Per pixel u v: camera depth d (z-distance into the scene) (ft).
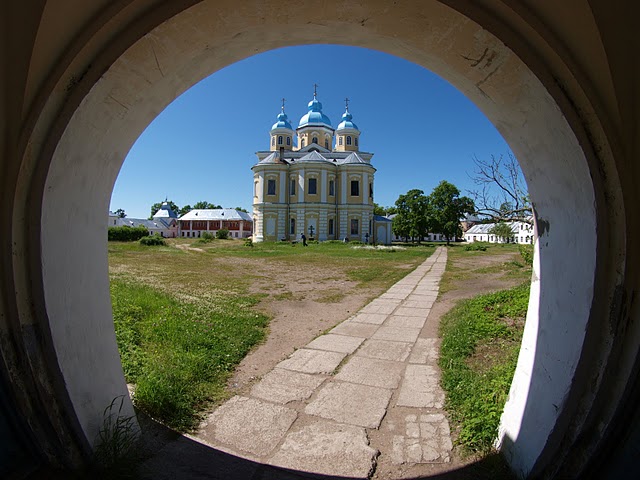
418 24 7.85
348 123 158.51
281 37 9.15
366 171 134.10
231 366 15.53
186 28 7.46
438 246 141.08
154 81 8.37
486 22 6.80
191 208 317.63
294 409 11.96
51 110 6.81
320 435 10.45
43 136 6.87
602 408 6.48
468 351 16.43
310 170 131.85
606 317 6.57
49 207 7.27
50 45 6.37
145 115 9.21
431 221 160.35
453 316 23.35
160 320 19.24
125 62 7.27
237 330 20.22
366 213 134.31
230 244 125.59
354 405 12.26
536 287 9.11
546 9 6.27
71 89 6.93
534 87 7.12
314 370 15.35
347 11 7.87
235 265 61.52
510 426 9.02
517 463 8.19
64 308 7.73
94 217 8.83
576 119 6.65
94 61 6.94
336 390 13.41
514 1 6.38
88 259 8.59
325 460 9.32
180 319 20.36
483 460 9.04
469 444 9.70
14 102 6.44
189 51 8.22
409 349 18.12
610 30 5.85
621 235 6.38
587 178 6.79
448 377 13.94
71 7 6.15
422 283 41.63
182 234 252.42
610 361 6.40
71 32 6.47
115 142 8.76
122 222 242.17
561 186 7.70
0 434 6.60
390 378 14.52
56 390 7.39
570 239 7.57
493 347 16.81
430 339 19.85
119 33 6.93
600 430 6.42
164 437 9.91
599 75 6.27
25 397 6.92
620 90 6.12
